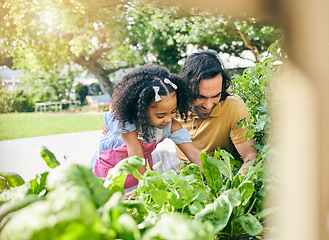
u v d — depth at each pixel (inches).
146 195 36.4
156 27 294.5
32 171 130.1
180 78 56.5
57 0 240.4
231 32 286.0
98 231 19.3
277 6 14.0
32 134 282.7
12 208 27.6
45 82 625.9
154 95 50.7
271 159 38.3
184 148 61.5
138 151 57.4
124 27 312.8
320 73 14.7
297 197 15.7
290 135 15.5
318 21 14.1
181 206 34.1
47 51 314.5
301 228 15.8
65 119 438.3
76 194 19.2
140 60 398.3
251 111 60.2
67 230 17.5
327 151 15.3
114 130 59.8
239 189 35.6
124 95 54.9
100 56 447.8
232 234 34.3
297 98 15.1
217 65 59.8
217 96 60.1
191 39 301.7
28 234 17.2
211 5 14.0
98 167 60.4
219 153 41.6
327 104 14.9
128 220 21.2
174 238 19.4
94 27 308.2
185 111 58.5
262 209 36.8
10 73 554.6
